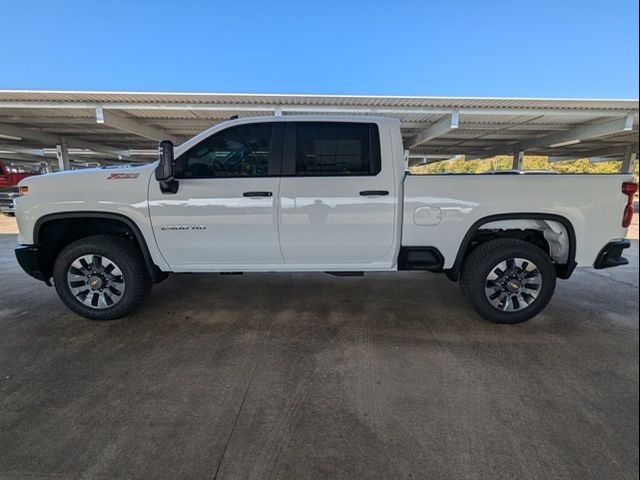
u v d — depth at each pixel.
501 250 3.48
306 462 1.90
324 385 2.57
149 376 2.69
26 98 9.66
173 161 3.23
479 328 3.51
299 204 3.34
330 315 3.81
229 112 10.83
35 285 4.88
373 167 3.38
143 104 10.09
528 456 1.94
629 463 1.89
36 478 1.80
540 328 3.52
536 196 3.38
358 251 3.48
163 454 1.95
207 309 3.96
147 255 3.47
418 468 1.87
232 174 3.37
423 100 9.98
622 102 10.07
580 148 20.02
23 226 3.44
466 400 2.40
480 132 15.05
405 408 2.32
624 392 2.50
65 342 3.21
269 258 3.52
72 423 2.19
